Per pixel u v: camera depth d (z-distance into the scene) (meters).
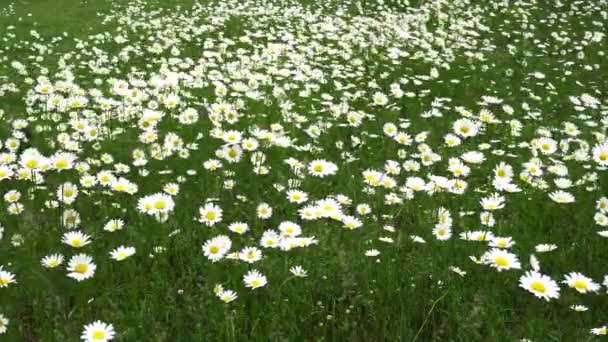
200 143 1.78
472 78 2.98
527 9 4.62
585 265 1.22
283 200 1.45
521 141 2.00
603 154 1.40
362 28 3.99
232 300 1.08
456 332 1.04
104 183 1.39
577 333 1.04
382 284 1.13
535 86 2.89
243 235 1.29
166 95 2.20
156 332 1.03
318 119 2.08
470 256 1.15
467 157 1.41
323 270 1.16
